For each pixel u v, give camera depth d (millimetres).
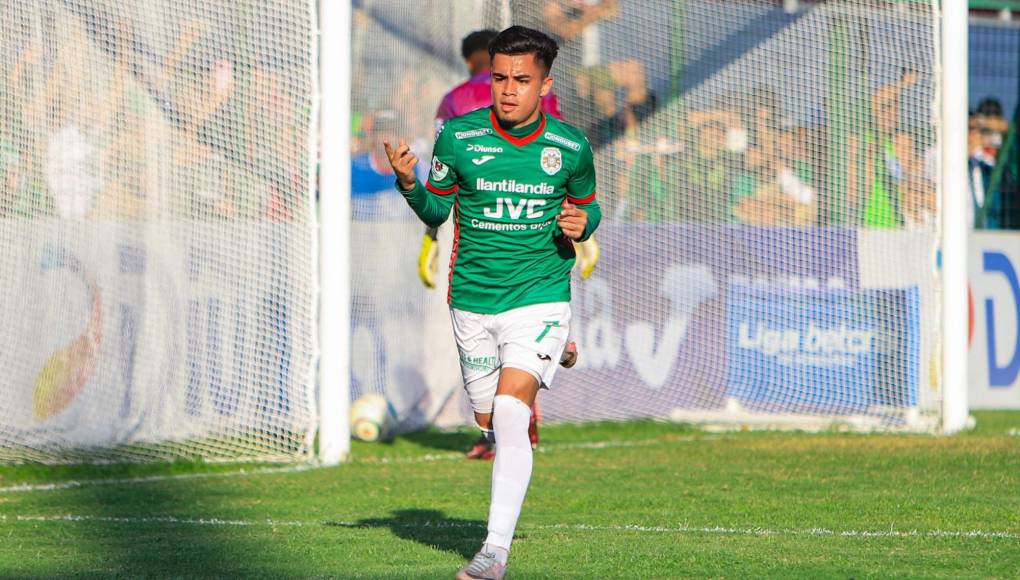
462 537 17094
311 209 27062
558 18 34906
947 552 15938
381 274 32688
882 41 32875
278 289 27078
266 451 26984
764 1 33938
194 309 27062
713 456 27594
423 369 34250
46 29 26734
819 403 33688
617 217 34719
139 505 20828
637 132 34625
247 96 27062
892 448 28672
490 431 15945
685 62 34531
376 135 33188
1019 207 40344
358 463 26844
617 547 16125
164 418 26781
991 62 40562
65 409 26281
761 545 16391
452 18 35188
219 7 27109
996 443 29547
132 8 27094
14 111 26484
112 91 27078
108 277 26953
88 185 26922
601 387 34469
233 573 14453
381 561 15188
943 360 32344
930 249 32531
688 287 34531
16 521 18953
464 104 27734
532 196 14969
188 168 27188
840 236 33469
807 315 33781
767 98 33969
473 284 15211
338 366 27125
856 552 15875
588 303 34562
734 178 34344
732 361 34344
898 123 32781
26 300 26312
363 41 33031
